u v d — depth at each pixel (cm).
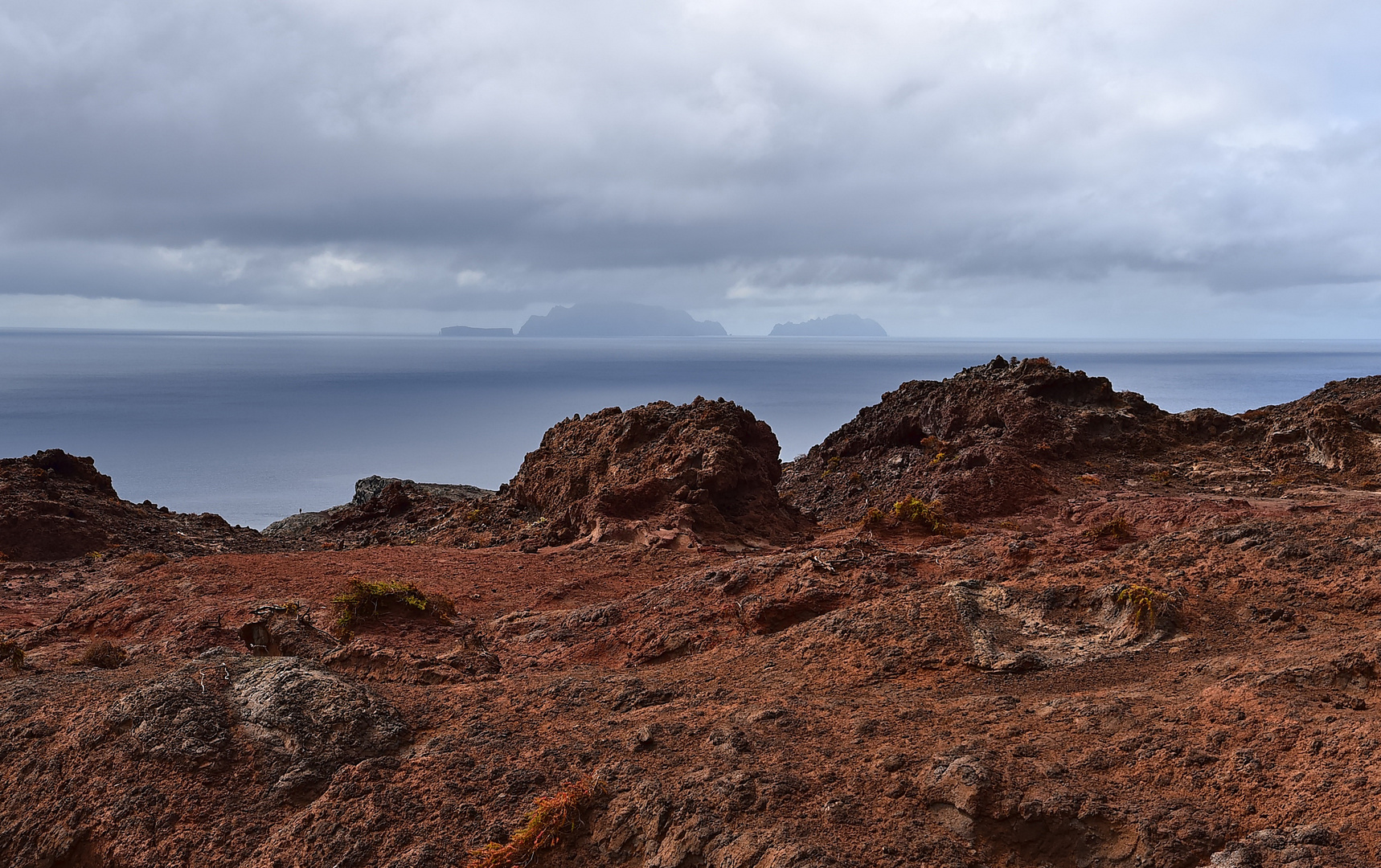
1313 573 1583
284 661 1403
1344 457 3916
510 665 1825
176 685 1295
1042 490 3850
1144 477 4075
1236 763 927
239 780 1145
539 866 976
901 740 1099
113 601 2520
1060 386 4875
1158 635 1434
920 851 872
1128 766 976
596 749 1172
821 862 851
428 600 2080
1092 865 856
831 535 3519
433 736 1251
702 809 976
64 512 4169
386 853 1005
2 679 1587
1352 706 1019
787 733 1163
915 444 5388
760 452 4184
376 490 6675
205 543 4378
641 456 3922
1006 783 941
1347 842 770
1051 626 1524
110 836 1097
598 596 2595
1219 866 787
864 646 1530
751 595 1961
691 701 1352
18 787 1204
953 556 2188
